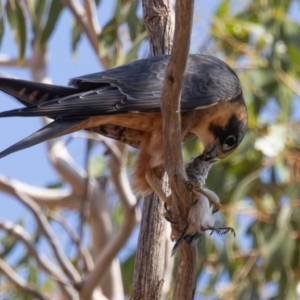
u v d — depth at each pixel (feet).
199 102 27.53
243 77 44.55
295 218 43.21
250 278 43.50
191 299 24.71
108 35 39.63
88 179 39.93
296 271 43.21
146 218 28.14
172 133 23.24
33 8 41.27
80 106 24.89
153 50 30.37
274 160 43.83
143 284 27.76
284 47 44.21
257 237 43.83
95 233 44.39
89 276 41.04
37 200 44.68
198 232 24.16
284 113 44.42
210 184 43.73
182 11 21.50
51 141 44.34
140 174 27.86
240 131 29.71
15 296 46.03
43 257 42.55
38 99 26.17
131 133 27.84
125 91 25.86
